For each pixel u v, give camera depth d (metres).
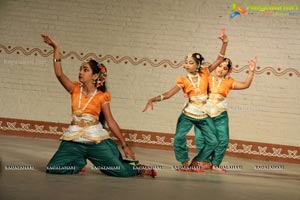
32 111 10.25
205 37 9.95
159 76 10.08
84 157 6.32
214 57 9.94
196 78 7.96
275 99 9.88
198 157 7.95
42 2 10.20
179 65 10.02
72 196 4.90
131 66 10.12
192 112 7.92
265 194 5.98
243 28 9.90
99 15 10.13
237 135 9.99
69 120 10.23
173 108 10.08
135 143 10.16
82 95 6.30
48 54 10.22
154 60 10.08
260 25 9.88
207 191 5.84
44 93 10.23
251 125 9.96
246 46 9.91
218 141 7.95
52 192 5.00
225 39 8.22
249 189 6.26
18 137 10.09
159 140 10.11
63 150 6.23
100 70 6.32
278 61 9.84
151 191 5.50
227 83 8.20
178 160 8.04
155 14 10.05
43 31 10.21
